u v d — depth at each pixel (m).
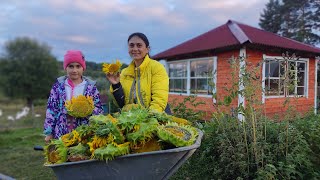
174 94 13.02
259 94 3.31
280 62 3.51
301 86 11.60
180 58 12.80
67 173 1.68
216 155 3.44
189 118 4.00
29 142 7.92
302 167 3.08
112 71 2.58
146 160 1.66
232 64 3.30
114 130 1.70
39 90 21.02
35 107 17.33
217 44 10.59
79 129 1.85
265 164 3.05
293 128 3.14
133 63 2.83
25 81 20.45
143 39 2.73
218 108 3.56
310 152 3.23
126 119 1.77
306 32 40.91
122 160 1.64
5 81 20.36
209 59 11.34
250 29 12.23
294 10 42.75
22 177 4.98
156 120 1.85
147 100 2.66
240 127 3.25
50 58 21.75
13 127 10.73
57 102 3.04
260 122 3.21
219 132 3.44
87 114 2.61
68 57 3.04
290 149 3.11
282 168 2.86
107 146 1.65
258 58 10.05
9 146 7.45
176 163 1.72
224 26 12.92
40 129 10.32
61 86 3.07
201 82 11.78
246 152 3.14
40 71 21.20
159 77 2.65
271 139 3.30
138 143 1.73
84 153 1.72
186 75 12.67
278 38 12.07
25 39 21.28
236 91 3.21
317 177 3.04
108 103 9.33
